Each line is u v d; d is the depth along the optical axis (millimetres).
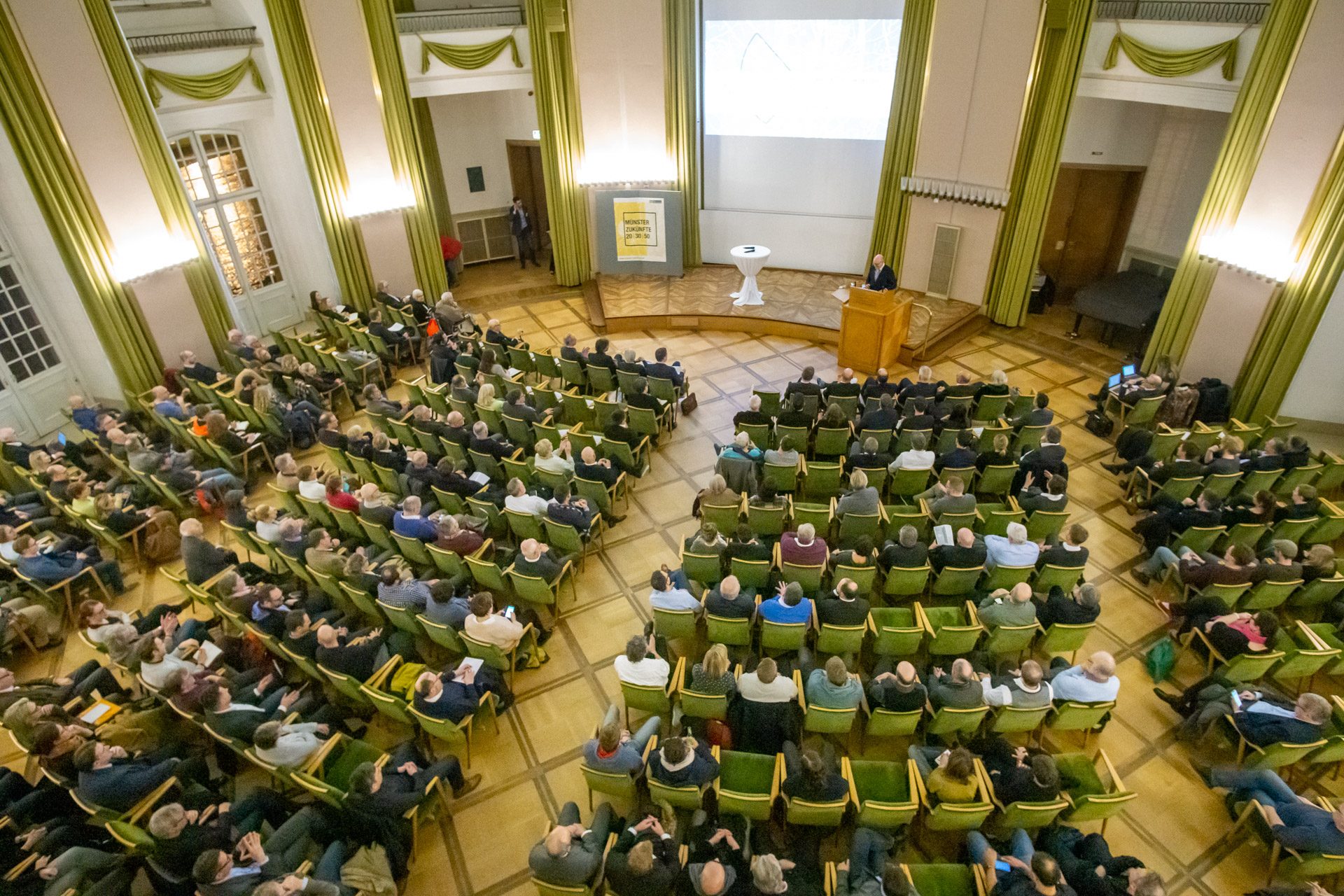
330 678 5102
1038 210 10602
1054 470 6945
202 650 5203
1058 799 4141
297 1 10219
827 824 4234
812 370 8062
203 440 7953
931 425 7469
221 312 10336
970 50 10344
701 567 5867
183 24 9906
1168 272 11195
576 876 3820
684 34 11672
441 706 4820
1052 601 5406
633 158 12656
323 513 6832
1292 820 4184
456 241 13727
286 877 3693
